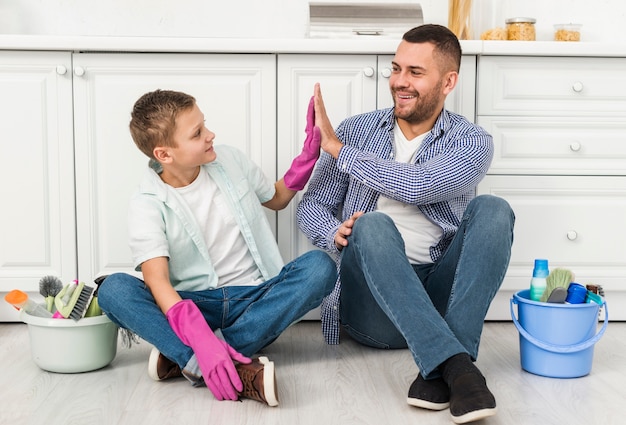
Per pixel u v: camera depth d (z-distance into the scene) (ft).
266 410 5.03
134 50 7.04
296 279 5.73
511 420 4.86
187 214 5.92
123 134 7.19
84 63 7.11
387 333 6.31
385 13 7.65
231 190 6.15
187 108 5.71
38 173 7.22
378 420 4.85
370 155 6.04
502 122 7.36
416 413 4.98
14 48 6.98
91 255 7.29
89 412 4.99
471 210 5.65
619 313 7.71
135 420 4.83
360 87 7.27
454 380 4.76
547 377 5.79
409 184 5.86
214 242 6.16
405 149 6.52
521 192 7.44
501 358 6.33
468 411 4.56
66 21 8.51
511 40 7.91
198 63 7.15
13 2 8.46
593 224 7.50
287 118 7.25
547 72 7.36
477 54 7.26
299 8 8.68
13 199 7.23
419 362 4.98
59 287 6.08
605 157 7.47
